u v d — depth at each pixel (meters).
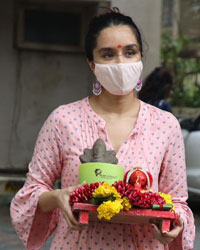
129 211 2.79
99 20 3.23
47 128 3.19
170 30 15.70
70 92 12.83
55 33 12.65
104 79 3.15
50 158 3.17
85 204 2.78
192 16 15.46
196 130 9.63
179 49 15.00
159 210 2.81
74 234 3.08
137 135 3.15
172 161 3.19
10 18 12.59
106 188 2.77
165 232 2.84
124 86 3.13
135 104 3.27
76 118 3.19
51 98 12.82
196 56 15.00
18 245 6.98
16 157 12.78
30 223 3.14
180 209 3.11
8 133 12.76
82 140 3.13
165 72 7.30
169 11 15.62
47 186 3.20
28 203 3.13
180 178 3.19
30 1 12.45
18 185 10.88
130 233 3.07
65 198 2.86
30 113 12.80
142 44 3.32
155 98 7.25
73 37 12.69
